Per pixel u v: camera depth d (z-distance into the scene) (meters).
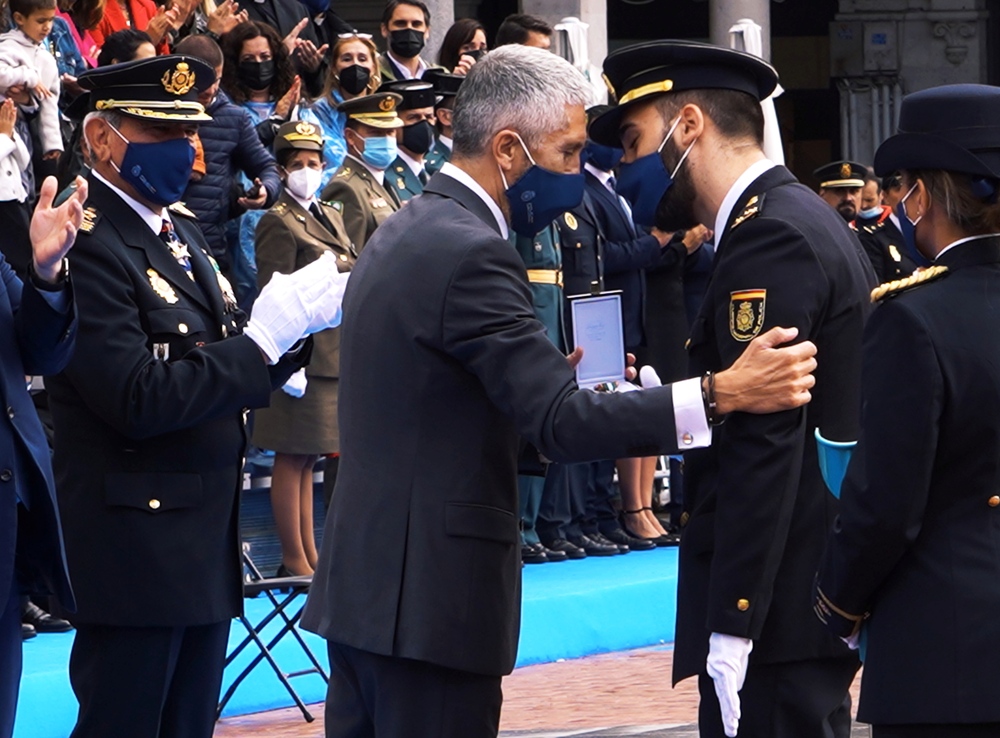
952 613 5.80
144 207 7.92
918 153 5.96
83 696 7.84
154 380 7.52
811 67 33.62
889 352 5.85
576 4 22.20
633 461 16.31
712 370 6.73
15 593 7.23
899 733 5.95
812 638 6.58
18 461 7.12
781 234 6.46
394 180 14.73
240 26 15.74
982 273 5.93
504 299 6.44
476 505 6.52
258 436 13.46
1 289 7.22
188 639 8.03
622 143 7.07
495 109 6.69
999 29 33.44
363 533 6.61
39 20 13.22
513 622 6.67
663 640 14.63
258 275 13.55
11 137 12.63
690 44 6.74
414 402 6.53
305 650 11.73
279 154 13.57
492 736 6.70
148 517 7.69
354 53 16.12
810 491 6.57
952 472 5.85
